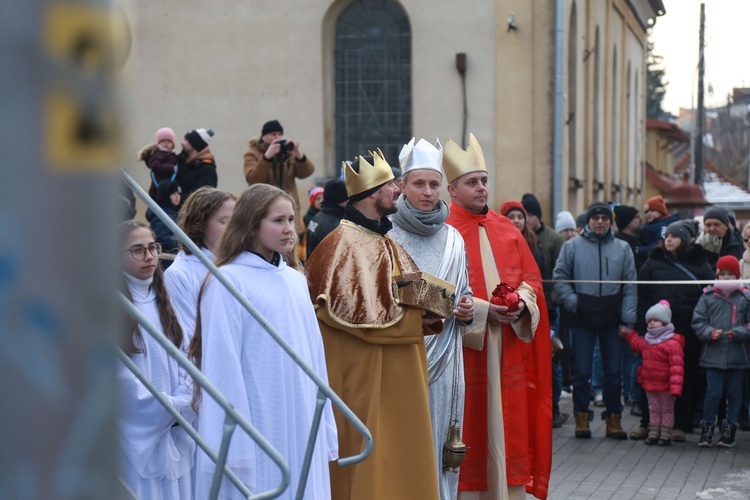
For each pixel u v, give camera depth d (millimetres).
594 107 23375
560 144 16766
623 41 28094
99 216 869
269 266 4199
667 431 9211
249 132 17391
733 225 12258
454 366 5379
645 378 9195
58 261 859
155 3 17422
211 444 3871
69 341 863
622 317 9398
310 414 4180
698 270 9375
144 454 3961
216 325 4000
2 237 849
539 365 6117
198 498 3910
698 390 9805
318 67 17203
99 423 873
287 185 10031
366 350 4824
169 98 17484
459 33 16938
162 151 9125
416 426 4863
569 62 19422
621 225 11797
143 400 3938
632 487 7562
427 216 5402
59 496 858
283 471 3203
